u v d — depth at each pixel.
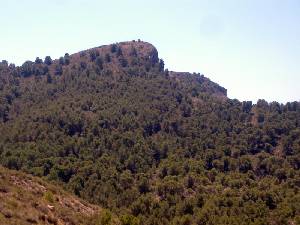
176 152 102.00
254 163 102.38
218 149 106.94
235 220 63.06
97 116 110.00
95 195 71.50
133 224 38.09
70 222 29.20
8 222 22.56
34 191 32.56
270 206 75.19
